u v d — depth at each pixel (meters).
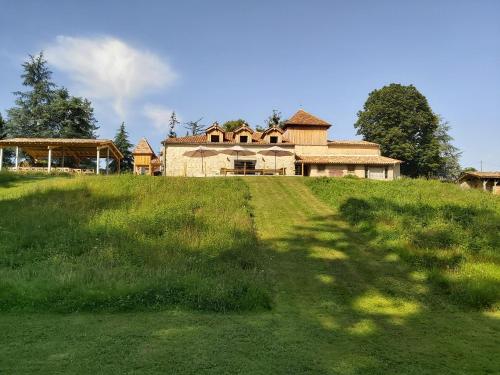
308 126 52.81
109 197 21.61
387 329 8.59
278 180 29.61
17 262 12.55
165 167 46.81
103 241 14.41
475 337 8.22
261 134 51.53
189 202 20.62
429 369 6.73
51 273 11.05
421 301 10.47
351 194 24.03
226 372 6.34
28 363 6.47
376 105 73.88
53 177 30.81
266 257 13.90
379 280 11.93
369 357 7.12
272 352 7.16
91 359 6.66
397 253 14.12
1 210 18.98
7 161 65.06
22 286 9.84
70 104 64.94
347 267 13.04
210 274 11.45
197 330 8.09
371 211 19.17
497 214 19.23
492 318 9.40
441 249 13.88
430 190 25.86
